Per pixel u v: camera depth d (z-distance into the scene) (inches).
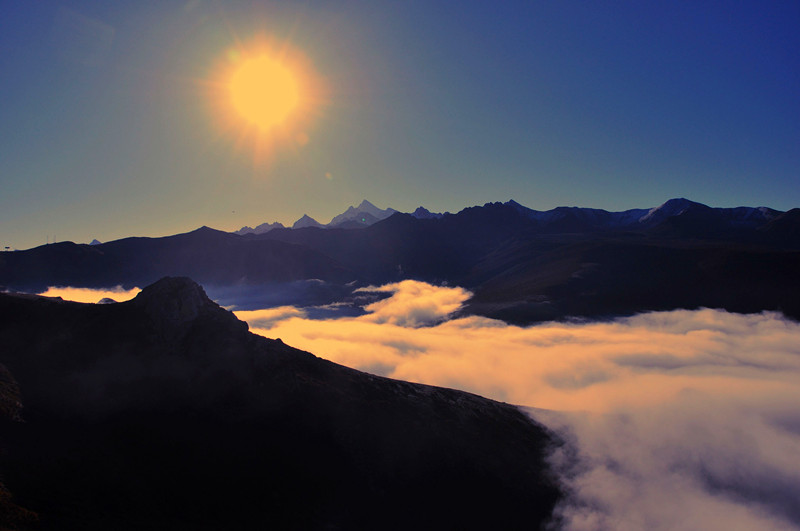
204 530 1596.9
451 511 2134.6
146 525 1509.6
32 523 1307.8
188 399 2354.8
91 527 1393.9
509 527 2134.6
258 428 2288.4
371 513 1995.6
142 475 1780.3
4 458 1571.1
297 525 1790.1
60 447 1763.0
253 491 1893.5
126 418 2103.8
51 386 2162.9
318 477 2081.7
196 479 1860.2
